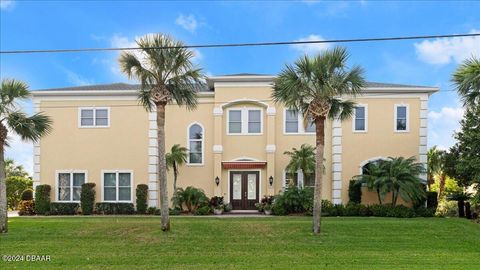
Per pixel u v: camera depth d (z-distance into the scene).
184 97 17.23
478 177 18.92
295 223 17.64
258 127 25.09
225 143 25.06
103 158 25.12
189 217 20.81
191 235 15.47
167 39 16.11
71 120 25.34
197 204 23.48
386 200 23.64
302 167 22.81
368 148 24.12
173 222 18.03
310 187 23.33
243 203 24.92
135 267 11.28
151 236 15.30
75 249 13.56
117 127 25.25
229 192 25.00
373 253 13.01
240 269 11.01
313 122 16.84
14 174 37.59
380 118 24.20
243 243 14.34
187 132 25.19
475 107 18.31
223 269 11.02
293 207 22.42
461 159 19.84
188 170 25.00
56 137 25.27
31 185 33.06
